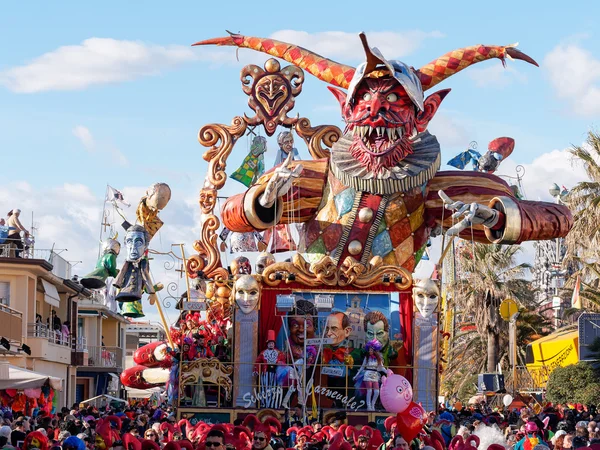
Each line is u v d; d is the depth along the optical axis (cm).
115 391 6956
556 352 4338
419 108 2612
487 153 3003
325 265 2750
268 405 2688
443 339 2878
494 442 1883
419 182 2680
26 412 3653
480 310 5228
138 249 2919
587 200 4384
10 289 4591
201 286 2986
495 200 2716
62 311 5688
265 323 2778
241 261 3009
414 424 1598
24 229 4856
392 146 2636
